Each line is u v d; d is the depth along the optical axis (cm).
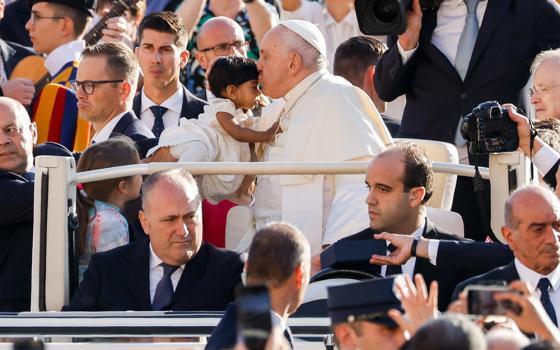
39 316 2436
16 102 3005
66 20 3972
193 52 4259
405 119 3322
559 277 2455
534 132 2631
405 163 2636
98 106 3391
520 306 1905
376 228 2659
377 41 3612
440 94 3262
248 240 2980
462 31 3262
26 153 2992
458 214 2894
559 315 2439
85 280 2648
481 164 3191
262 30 4188
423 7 3247
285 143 3089
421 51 3272
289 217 2953
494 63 3253
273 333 1703
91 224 2814
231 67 3170
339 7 4262
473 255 2556
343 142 3000
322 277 2512
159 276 2642
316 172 2700
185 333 2381
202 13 4359
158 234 2612
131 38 4131
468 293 1927
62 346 2381
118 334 2373
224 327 2033
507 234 2464
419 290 1927
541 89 3180
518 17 3266
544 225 2428
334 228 2873
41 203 2648
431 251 2555
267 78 3097
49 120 3712
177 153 3128
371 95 3562
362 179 2911
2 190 2845
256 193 3019
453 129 3259
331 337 2331
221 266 2641
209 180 3056
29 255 2864
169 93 3653
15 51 4272
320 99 3045
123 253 2664
